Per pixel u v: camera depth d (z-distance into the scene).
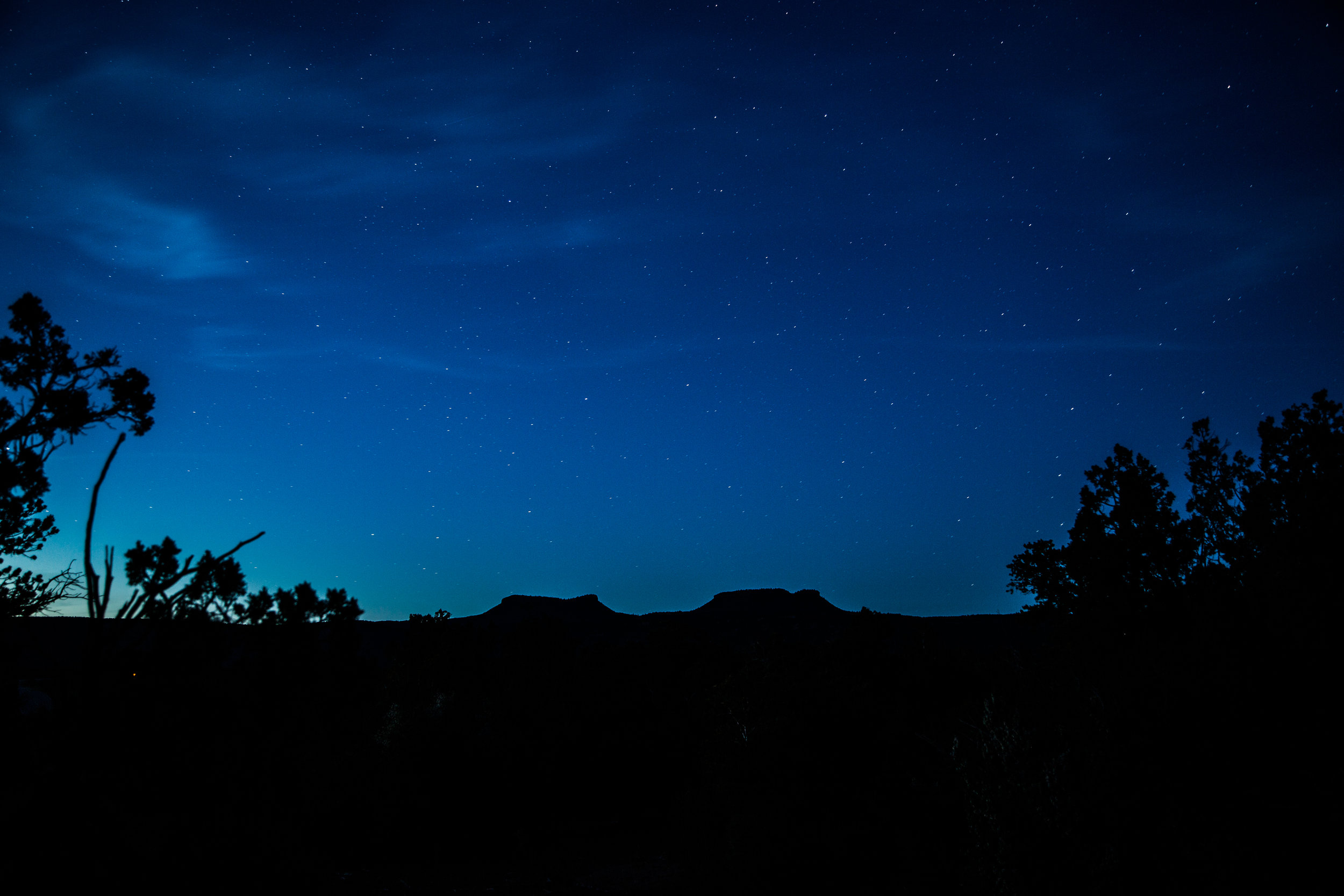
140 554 4.43
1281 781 5.75
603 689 23.83
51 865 3.77
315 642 4.99
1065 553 9.66
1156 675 7.06
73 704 4.16
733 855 11.82
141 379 7.48
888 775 11.26
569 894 14.55
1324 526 7.05
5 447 7.05
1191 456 9.15
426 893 13.93
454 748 18.17
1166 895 6.00
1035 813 6.98
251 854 4.35
